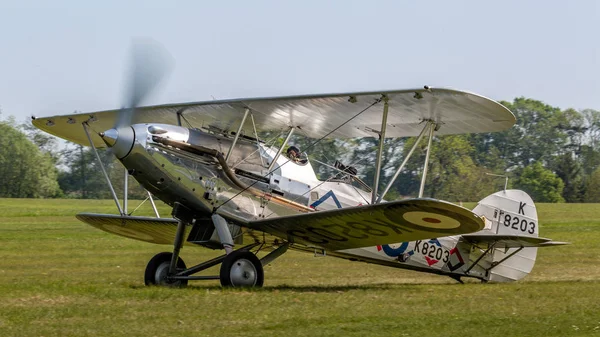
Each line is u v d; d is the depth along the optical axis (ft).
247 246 107.45
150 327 66.33
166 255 99.96
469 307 79.92
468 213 85.05
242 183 99.55
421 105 95.66
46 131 109.50
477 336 64.59
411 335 64.75
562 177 601.62
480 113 96.02
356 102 94.94
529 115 650.43
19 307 75.41
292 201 104.06
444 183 474.49
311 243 104.06
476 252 121.60
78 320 69.26
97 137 110.22
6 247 160.86
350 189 110.83
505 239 115.24
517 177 617.21
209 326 67.00
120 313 72.49
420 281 121.19
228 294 85.20
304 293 89.15
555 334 65.87
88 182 532.73
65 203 369.09
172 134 94.94
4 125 505.25
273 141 106.22
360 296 88.07
